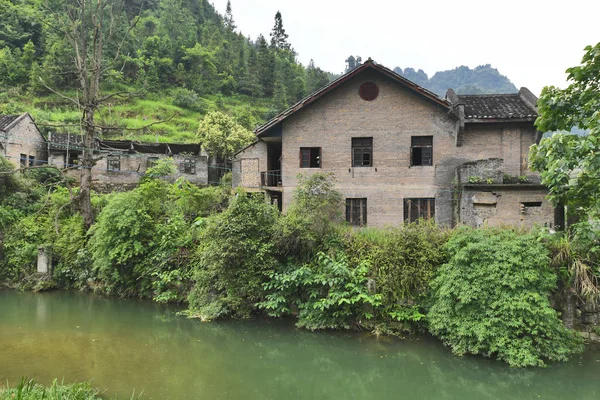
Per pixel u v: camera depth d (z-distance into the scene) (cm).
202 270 1469
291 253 1438
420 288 1219
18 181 2248
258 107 6738
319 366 1045
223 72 7088
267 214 1480
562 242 1113
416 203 1695
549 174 665
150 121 5184
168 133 4828
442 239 1264
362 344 1169
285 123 1781
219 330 1298
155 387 884
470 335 1049
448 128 1678
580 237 791
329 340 1202
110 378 924
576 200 694
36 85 4866
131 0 7656
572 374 969
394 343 1163
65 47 4816
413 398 890
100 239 1706
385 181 1705
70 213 2103
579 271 1083
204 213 1983
